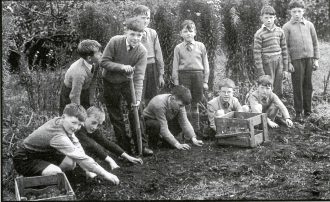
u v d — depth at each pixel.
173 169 4.51
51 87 5.60
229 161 4.70
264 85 5.57
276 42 5.96
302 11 6.01
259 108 5.49
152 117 5.11
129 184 4.16
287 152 4.89
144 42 5.39
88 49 4.43
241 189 4.12
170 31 6.15
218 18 6.43
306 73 6.11
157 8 6.30
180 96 4.93
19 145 4.57
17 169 4.02
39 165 3.97
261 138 5.17
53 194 3.73
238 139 5.06
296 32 6.05
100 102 5.77
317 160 4.77
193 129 5.40
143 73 4.83
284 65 6.09
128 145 4.91
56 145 3.91
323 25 9.03
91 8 5.88
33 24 6.56
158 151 5.03
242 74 6.56
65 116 3.97
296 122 5.88
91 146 4.30
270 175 4.41
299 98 6.09
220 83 5.40
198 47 5.58
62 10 6.55
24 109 5.33
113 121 4.87
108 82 4.77
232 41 6.49
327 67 7.82
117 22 5.98
